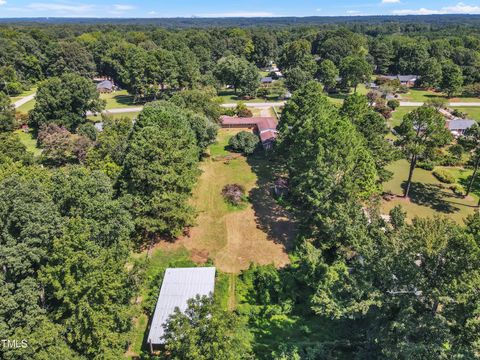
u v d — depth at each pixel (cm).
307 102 5450
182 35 18000
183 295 3064
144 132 4075
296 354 2444
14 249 2269
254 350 2672
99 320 2256
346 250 3259
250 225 4422
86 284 2197
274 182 5522
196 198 5075
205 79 11219
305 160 4059
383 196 5081
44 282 2262
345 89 11800
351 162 3688
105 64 13388
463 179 5616
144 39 17325
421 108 4616
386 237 2588
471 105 10019
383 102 9200
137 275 2641
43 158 5934
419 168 6022
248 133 6669
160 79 10331
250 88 10888
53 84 7275
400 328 2020
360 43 15062
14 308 2084
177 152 4091
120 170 4350
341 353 2517
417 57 13762
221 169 6034
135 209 3831
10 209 2434
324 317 2975
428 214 4628
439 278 2155
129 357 2720
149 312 3123
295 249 3916
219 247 4025
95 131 6812
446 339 2000
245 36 17138
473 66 12325
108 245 2781
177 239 4169
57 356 2073
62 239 2341
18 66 12788
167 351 2697
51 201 2734
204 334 2109
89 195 2986
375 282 2305
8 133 5475
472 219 2645
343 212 3175
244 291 3384
